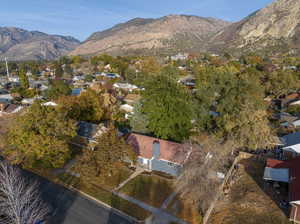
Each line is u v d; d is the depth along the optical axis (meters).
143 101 39.72
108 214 22.12
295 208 20.36
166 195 24.95
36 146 27.34
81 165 26.06
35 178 28.30
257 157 32.25
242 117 33.03
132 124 39.78
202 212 21.88
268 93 70.31
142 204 23.52
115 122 47.09
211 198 22.61
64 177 28.61
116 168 27.33
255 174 28.55
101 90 59.91
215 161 27.23
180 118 36.28
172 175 29.03
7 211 19.00
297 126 43.94
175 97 36.41
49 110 30.31
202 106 43.78
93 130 39.56
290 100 59.78
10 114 46.16
